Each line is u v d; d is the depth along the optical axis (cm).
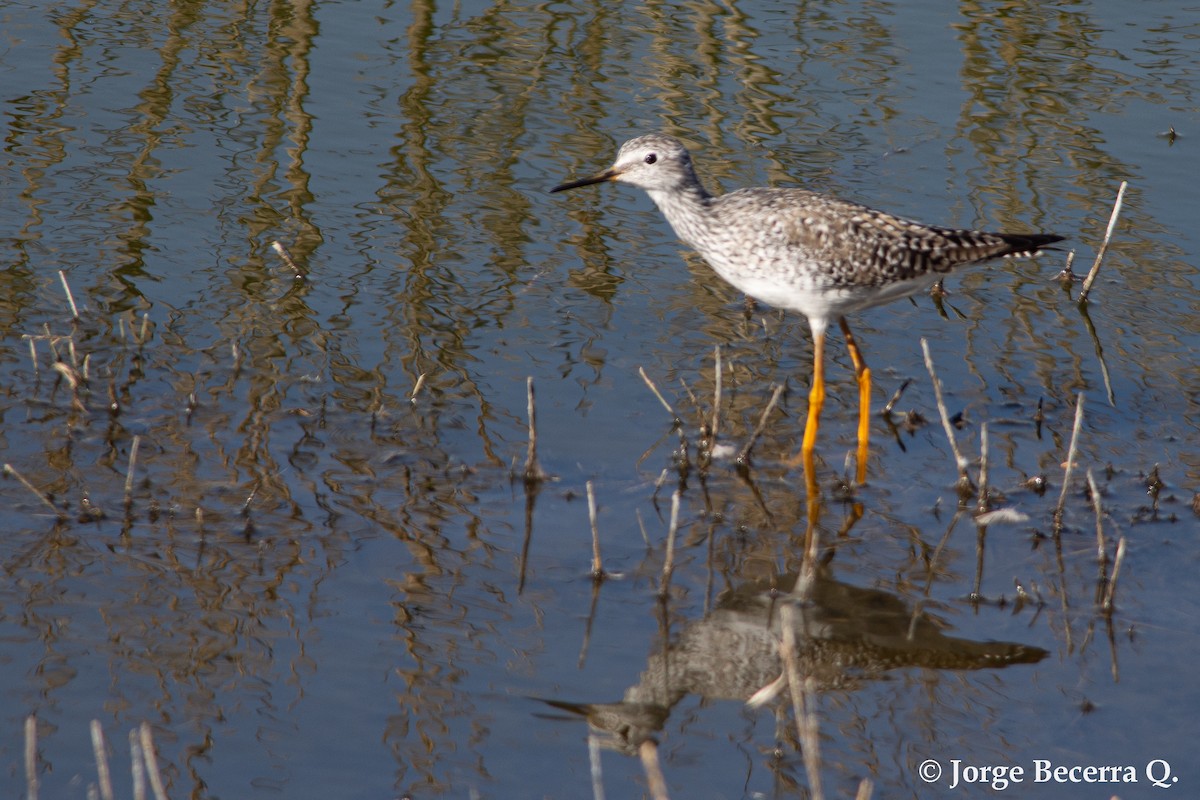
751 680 942
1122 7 2141
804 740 832
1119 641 987
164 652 912
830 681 945
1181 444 1249
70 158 1623
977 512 1152
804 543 1107
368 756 834
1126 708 912
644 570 1056
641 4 2123
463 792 810
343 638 941
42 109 1720
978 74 1931
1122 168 1712
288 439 1186
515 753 847
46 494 1077
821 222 1198
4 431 1164
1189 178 1694
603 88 1867
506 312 1411
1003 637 995
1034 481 1184
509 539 1079
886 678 948
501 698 897
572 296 1452
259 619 955
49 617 939
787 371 1369
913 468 1223
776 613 1017
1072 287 1527
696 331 1415
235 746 834
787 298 1236
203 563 1012
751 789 828
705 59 1958
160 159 1641
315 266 1464
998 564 1085
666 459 1206
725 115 1803
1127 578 1065
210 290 1409
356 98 1816
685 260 1541
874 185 1648
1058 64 1961
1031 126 1805
